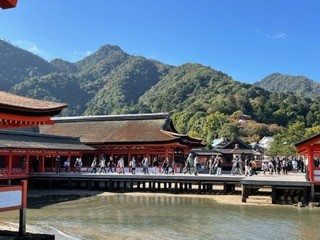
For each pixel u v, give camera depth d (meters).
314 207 28.59
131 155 51.31
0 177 38.66
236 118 150.12
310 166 29.38
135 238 18.81
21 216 15.59
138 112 184.88
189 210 28.20
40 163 46.56
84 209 28.95
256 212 26.84
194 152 68.31
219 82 198.88
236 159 45.88
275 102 170.75
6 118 13.46
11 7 7.86
